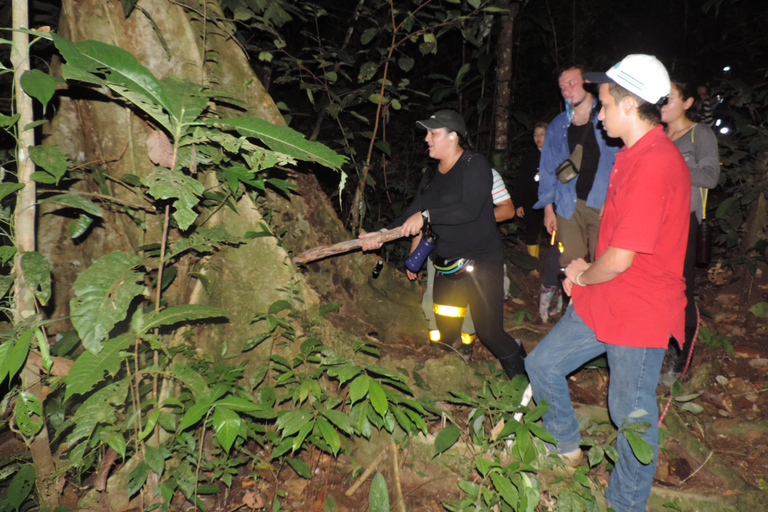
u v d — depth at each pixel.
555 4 7.82
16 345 1.68
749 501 2.25
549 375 2.23
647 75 1.89
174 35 2.63
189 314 1.92
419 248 2.91
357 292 3.52
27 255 1.76
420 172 6.29
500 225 5.12
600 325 2.07
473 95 6.76
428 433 2.50
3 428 2.49
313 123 5.86
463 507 2.02
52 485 2.13
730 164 4.63
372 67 3.88
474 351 3.58
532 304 4.53
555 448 2.36
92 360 1.75
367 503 2.37
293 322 2.72
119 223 2.76
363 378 2.05
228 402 1.91
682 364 3.05
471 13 3.91
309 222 3.35
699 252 3.07
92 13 2.50
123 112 2.56
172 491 2.04
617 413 2.12
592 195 3.32
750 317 4.03
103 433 1.86
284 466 2.52
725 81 4.72
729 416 2.99
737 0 7.00
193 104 1.82
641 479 2.08
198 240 2.30
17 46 1.68
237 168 2.20
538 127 4.67
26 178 1.78
